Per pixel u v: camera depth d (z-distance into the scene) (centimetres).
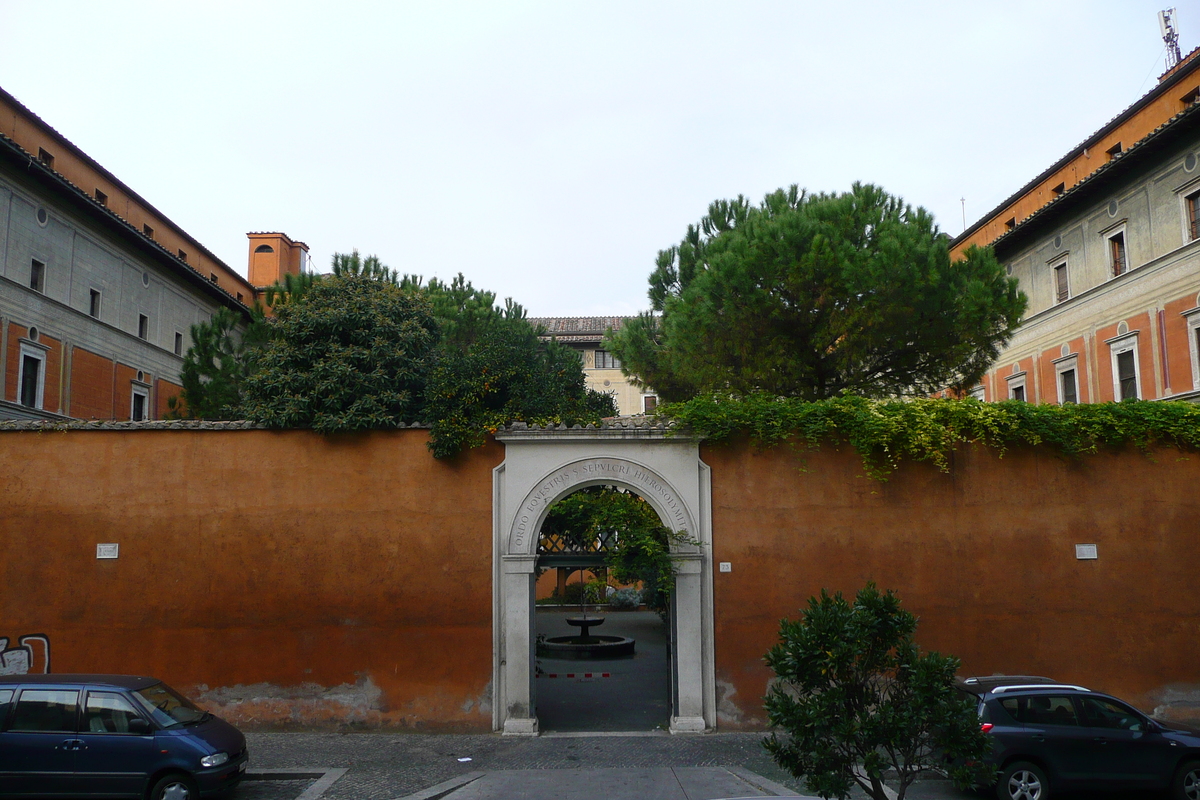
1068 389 3120
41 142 3062
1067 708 1059
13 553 1393
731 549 1408
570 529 1464
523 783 1093
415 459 1422
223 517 1408
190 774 991
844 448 1438
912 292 1678
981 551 1422
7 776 985
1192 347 2508
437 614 1384
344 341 1633
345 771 1154
